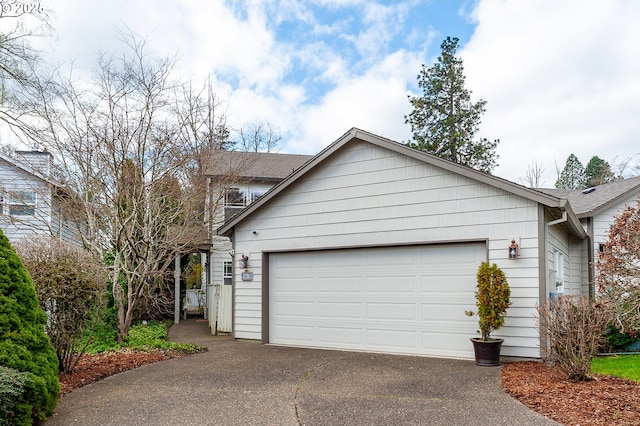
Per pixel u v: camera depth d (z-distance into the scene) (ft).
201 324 48.75
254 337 36.17
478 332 27.66
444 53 86.79
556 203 25.45
